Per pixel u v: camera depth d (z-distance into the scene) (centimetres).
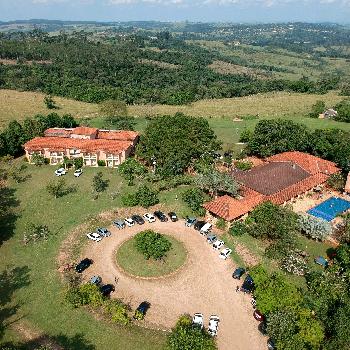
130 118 15188
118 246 7131
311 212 8294
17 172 10025
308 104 17712
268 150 10706
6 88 19288
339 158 9719
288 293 5528
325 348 4944
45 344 5162
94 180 9144
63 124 13100
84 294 5794
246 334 5406
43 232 7356
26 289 6097
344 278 6062
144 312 5656
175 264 6681
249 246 7119
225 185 8262
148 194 8400
